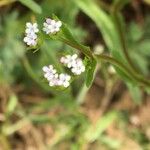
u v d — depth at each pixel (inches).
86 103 10.3
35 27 5.2
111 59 6.1
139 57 9.8
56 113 10.1
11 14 9.5
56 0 9.4
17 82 10.0
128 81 7.0
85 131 9.7
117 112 10.1
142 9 10.6
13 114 9.9
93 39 10.5
